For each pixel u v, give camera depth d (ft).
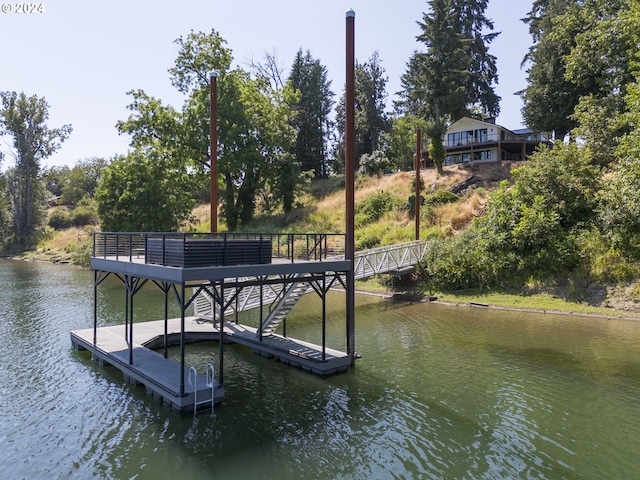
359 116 168.76
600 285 58.39
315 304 66.49
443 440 24.63
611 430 25.64
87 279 96.12
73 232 177.88
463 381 33.63
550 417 27.40
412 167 146.20
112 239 42.47
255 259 30.81
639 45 64.23
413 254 73.56
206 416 27.99
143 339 41.52
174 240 28.17
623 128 77.30
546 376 34.42
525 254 65.36
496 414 27.89
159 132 117.50
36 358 39.78
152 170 116.78
